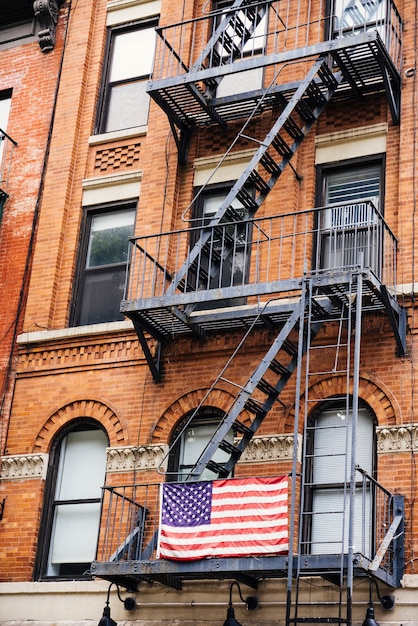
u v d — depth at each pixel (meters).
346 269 16.94
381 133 19.50
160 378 19.33
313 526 17.50
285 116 18.84
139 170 21.36
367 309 17.83
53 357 20.44
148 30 23.06
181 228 20.53
